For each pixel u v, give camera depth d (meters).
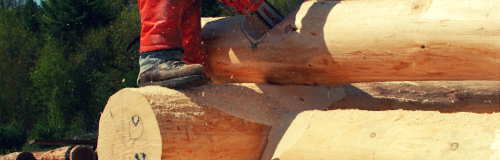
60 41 44.19
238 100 3.25
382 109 4.17
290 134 3.11
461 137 2.38
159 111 2.86
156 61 3.29
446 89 4.21
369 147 2.65
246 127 3.19
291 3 20.17
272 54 3.72
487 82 4.23
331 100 3.86
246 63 3.92
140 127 2.91
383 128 2.70
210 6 25.95
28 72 40.50
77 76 39.28
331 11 3.48
